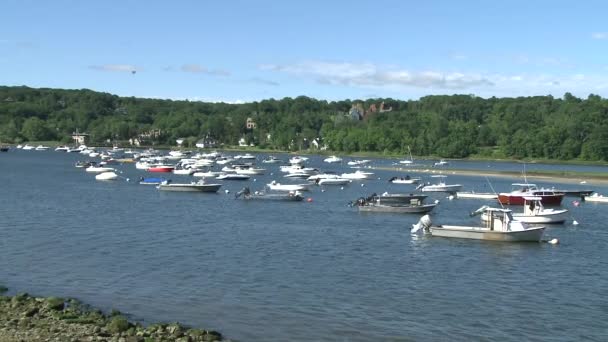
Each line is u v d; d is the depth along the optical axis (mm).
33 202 89125
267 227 69562
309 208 89375
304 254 54250
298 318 36875
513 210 94812
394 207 85188
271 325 35625
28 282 43531
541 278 47469
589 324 36812
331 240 61500
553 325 36562
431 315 37906
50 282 43625
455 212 90125
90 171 159750
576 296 42594
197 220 74312
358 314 37812
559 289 44312
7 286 42438
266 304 39375
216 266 48969
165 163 197125
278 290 42500
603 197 108312
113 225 68562
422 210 85438
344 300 40531
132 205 89000
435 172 184375
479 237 62094
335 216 80688
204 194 107750
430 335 34594
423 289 43531
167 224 70312
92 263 49281
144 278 45000
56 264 48719
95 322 34469
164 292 41594
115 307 38250
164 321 35938
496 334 34938
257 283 44156
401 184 144000
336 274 47156
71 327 33344
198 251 54625
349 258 53000
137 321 35781
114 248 55250
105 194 104750
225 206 90312
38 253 52500
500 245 60000
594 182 153750
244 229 67750
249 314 37438
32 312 35719
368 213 84250
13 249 53875
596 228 74500
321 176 142750
